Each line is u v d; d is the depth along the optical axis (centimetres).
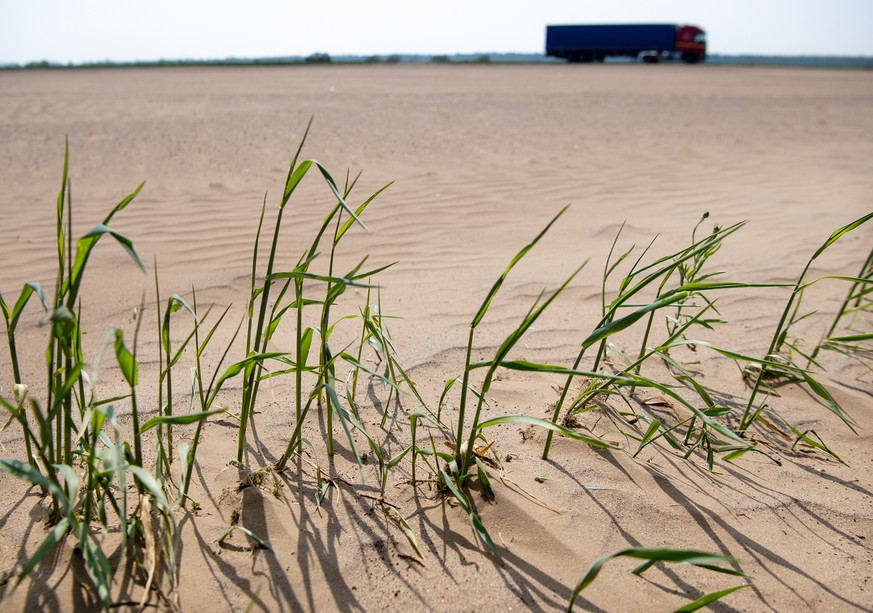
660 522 165
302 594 139
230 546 150
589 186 597
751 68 4075
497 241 431
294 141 779
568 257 398
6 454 181
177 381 230
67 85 1823
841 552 158
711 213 509
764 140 895
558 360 256
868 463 196
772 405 229
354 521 161
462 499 153
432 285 345
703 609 139
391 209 500
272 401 215
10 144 731
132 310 301
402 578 145
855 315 314
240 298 322
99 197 514
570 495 172
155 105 1198
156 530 151
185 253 387
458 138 839
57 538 117
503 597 141
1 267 357
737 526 165
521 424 205
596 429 204
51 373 141
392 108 1175
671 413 218
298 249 401
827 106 1390
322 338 172
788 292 344
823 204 541
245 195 529
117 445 120
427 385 231
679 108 1273
